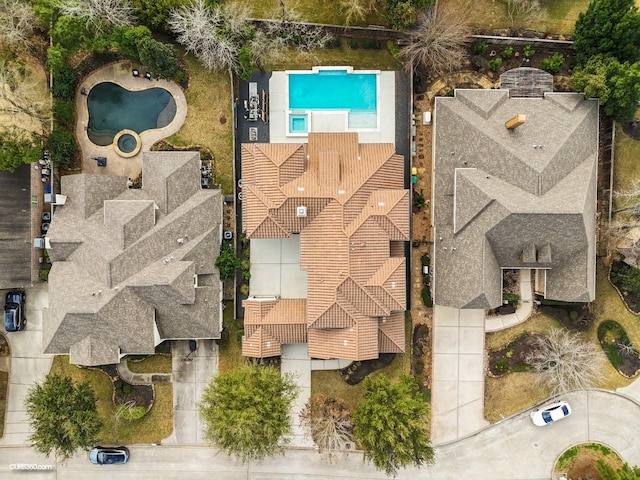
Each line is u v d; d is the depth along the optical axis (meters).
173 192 36.44
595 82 33.81
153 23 35.78
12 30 35.09
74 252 36.22
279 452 37.94
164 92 38.78
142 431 39.59
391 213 34.84
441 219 36.62
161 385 39.44
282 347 39.12
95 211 36.66
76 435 34.31
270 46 37.62
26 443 40.06
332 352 36.03
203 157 38.78
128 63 38.56
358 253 34.84
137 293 35.19
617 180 38.34
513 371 39.16
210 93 38.62
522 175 34.53
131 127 38.94
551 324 39.06
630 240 37.34
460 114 35.75
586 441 39.44
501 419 39.44
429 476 39.75
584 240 34.72
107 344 35.16
